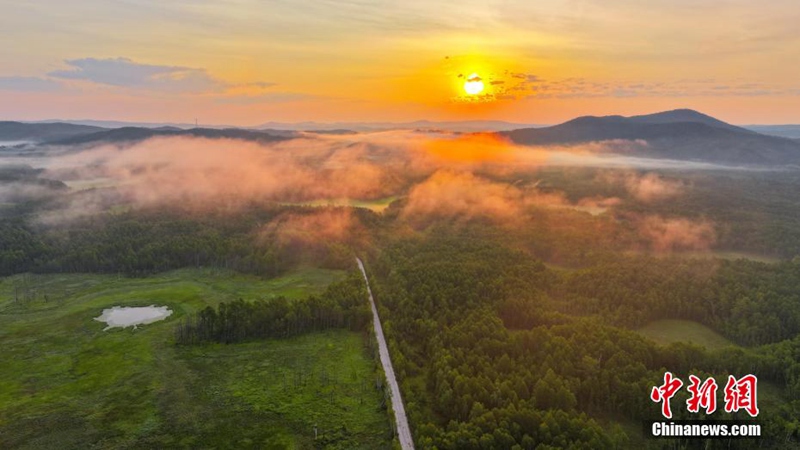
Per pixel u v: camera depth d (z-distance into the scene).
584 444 118.12
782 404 146.25
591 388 143.25
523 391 139.62
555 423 123.81
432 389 152.38
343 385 156.12
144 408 143.25
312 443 128.25
